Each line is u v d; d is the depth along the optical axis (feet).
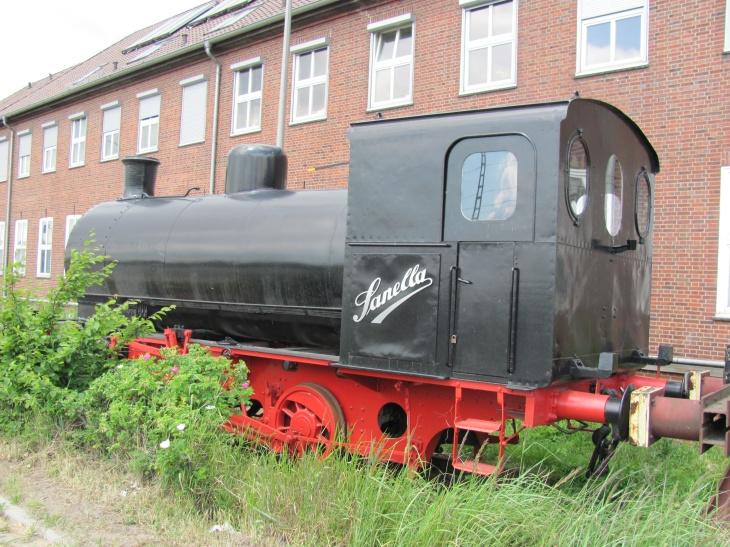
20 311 20.40
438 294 15.70
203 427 14.85
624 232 18.43
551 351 14.19
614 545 11.61
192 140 57.77
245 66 52.95
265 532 12.99
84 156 71.36
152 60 59.82
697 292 31.42
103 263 25.90
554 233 14.39
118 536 12.94
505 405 15.03
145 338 23.65
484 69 39.37
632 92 33.65
